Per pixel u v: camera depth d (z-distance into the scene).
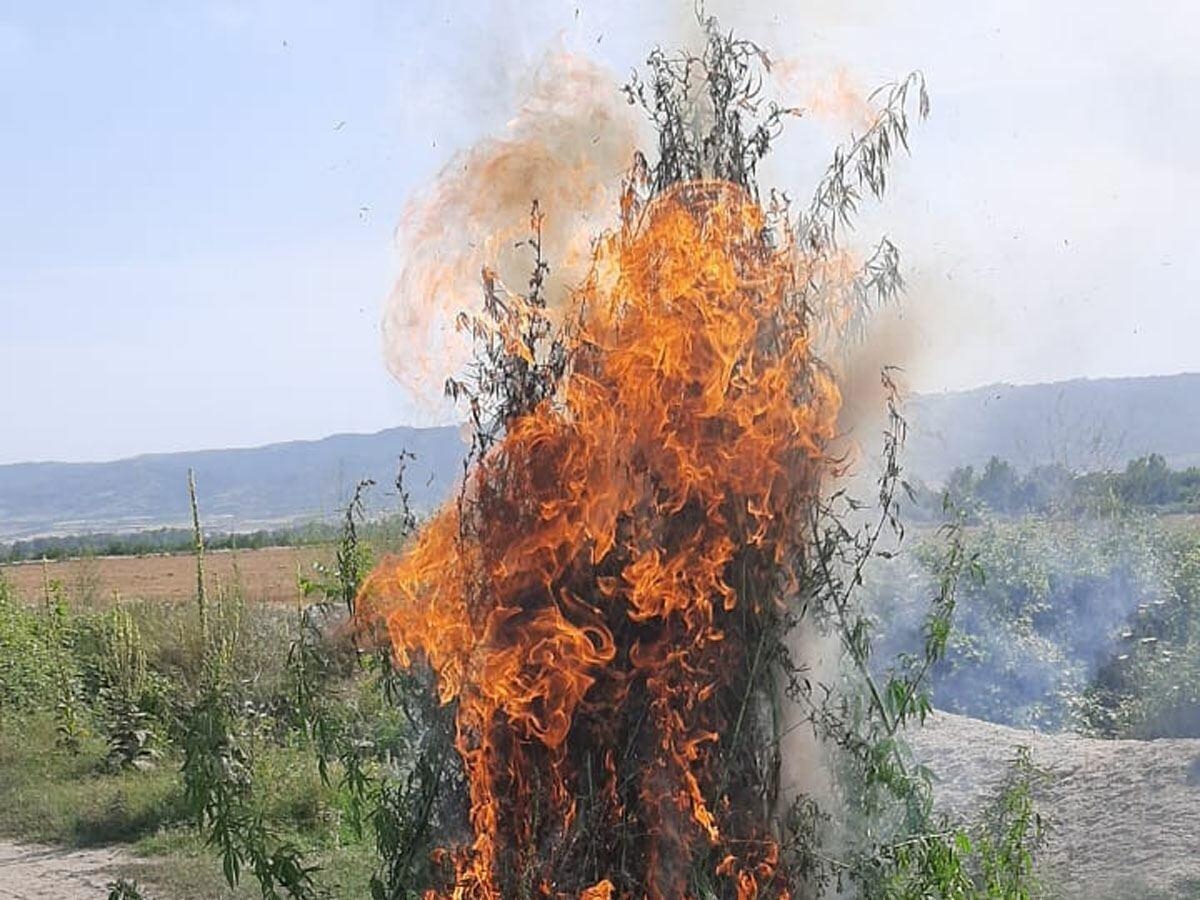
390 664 4.14
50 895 8.58
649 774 3.56
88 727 12.95
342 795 6.21
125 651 14.22
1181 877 6.86
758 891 3.60
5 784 11.35
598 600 3.62
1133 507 15.04
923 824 4.21
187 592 24.38
